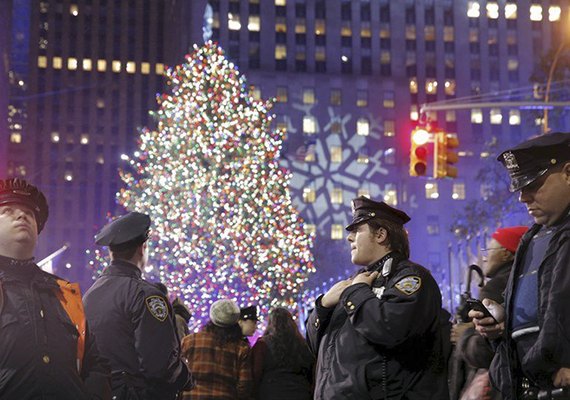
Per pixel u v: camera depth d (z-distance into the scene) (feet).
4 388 13.19
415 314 15.08
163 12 472.44
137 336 18.45
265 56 361.92
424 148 59.57
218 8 360.07
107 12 468.34
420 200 352.69
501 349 14.01
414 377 15.47
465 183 358.02
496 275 20.63
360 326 15.30
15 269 13.94
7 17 295.48
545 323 12.42
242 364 27.99
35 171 448.65
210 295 132.87
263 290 134.41
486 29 388.78
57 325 13.97
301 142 347.56
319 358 16.46
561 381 12.23
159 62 467.93
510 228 20.61
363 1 377.50
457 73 382.63
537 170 13.46
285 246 137.69
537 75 181.06
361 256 16.52
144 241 20.08
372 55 374.22
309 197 343.87
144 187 138.31
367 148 354.13
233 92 137.08
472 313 14.01
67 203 448.24
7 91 302.25
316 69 367.04
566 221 12.92
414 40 380.58
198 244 130.82
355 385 15.44
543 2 393.50
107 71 463.83
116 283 19.10
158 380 18.47
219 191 131.03
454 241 346.13
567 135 13.53
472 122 374.02
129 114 461.78
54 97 457.27
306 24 368.68
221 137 132.57
